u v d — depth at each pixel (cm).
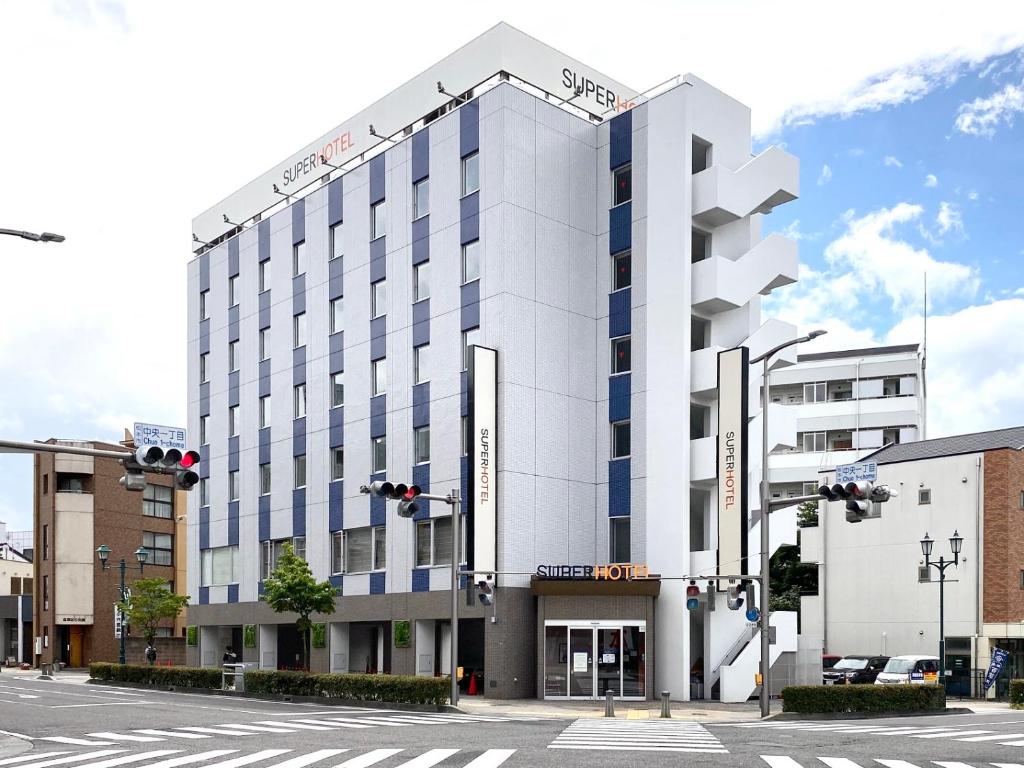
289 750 2041
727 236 4341
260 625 5366
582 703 3719
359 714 3131
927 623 5041
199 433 6009
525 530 4053
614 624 3878
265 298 5578
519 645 3969
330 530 4941
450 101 4622
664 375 4088
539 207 4269
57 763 1872
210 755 1970
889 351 8069
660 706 3616
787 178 4347
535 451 4128
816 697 3056
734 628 4050
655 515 4050
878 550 5312
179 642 7688
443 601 4256
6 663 8062
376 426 4731
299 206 5388
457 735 2356
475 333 4247
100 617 7569
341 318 5034
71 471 7675
